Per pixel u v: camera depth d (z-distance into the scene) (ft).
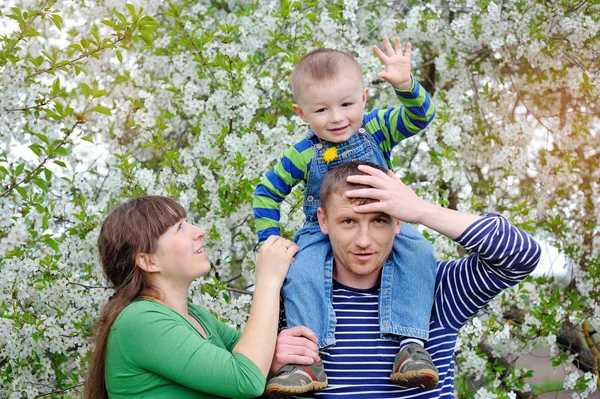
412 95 7.49
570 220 13.92
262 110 12.84
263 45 14.15
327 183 6.68
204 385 6.09
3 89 9.81
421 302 6.63
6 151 11.48
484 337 12.53
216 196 11.81
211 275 11.86
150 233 6.59
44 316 10.82
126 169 11.45
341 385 6.40
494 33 13.29
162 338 6.16
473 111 14.12
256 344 6.31
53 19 10.27
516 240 6.19
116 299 6.61
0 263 10.69
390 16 14.40
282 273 6.88
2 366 11.64
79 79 14.34
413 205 6.30
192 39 12.24
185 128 14.57
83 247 11.09
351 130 7.64
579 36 13.00
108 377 6.42
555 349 13.92
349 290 6.75
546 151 14.12
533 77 13.80
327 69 7.47
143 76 14.46
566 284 13.70
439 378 6.58
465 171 13.93
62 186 11.62
